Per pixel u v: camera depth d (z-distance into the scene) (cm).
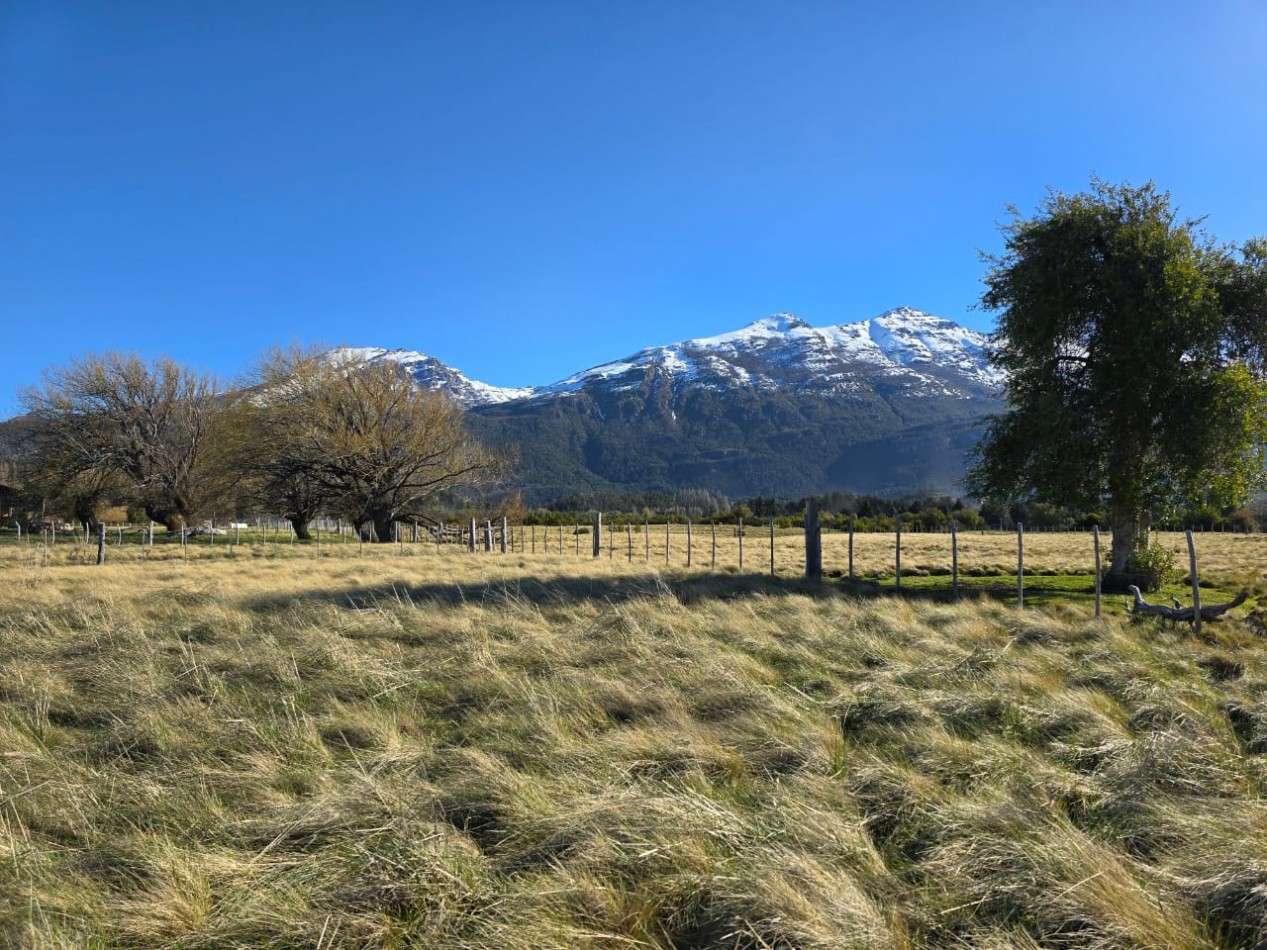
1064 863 386
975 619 1105
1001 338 1880
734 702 687
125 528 5525
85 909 386
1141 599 1207
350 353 4412
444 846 426
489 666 827
